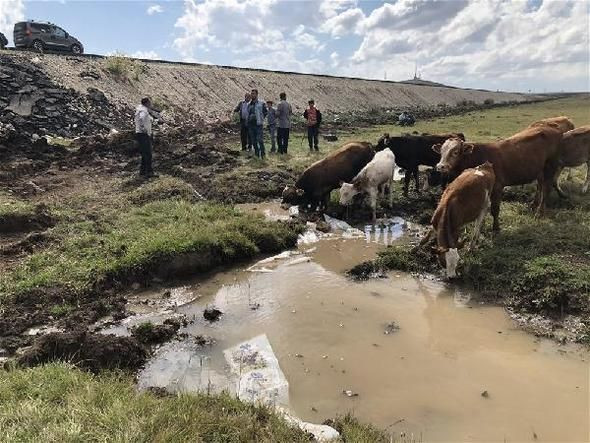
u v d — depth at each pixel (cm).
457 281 856
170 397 514
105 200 1227
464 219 884
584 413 540
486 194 905
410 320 745
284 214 1212
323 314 765
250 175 1463
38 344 615
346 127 2942
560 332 692
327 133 2567
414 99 6106
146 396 491
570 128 1282
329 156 1233
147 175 1448
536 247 888
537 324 715
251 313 771
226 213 1133
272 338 700
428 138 1270
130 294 827
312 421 529
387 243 1049
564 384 589
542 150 1040
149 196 1245
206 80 3447
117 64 2789
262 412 491
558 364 627
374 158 1176
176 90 3092
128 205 1180
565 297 736
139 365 634
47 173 1476
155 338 691
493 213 991
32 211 1054
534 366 625
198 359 650
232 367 631
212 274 911
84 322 724
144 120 1415
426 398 570
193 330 723
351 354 659
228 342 691
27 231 1017
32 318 716
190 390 560
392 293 834
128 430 414
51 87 2277
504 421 530
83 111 2255
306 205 1252
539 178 1068
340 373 618
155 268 874
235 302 808
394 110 4675
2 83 2141
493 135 2231
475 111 4631
